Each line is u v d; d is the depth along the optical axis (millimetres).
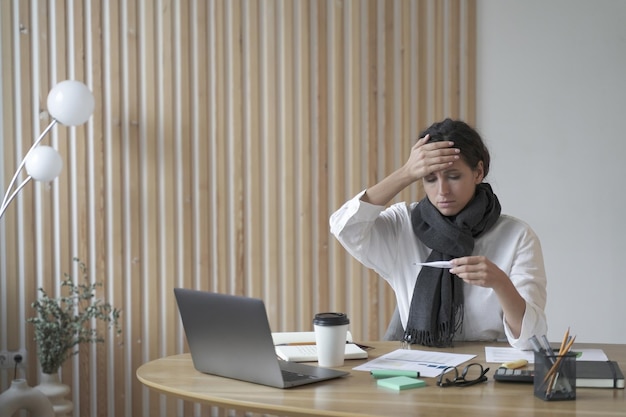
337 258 4441
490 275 2191
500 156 4598
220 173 4301
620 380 1914
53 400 3791
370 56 4461
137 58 4215
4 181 4074
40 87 4102
